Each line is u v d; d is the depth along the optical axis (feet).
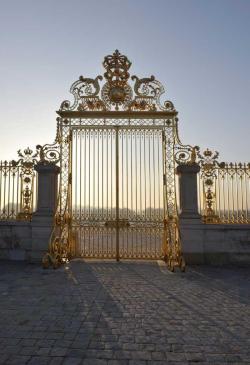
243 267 40.57
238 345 17.71
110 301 25.58
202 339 18.45
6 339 18.25
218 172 43.52
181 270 37.32
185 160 43.68
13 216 43.80
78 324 20.57
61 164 44.11
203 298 26.68
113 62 45.47
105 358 16.11
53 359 15.94
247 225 42.06
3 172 44.39
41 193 43.42
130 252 43.21
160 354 16.58
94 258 43.39
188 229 41.83
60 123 44.80
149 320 21.43
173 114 44.42
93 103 44.86
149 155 44.06
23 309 23.47
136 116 44.60
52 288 29.43
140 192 43.60
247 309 23.88
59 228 42.57
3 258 43.19
